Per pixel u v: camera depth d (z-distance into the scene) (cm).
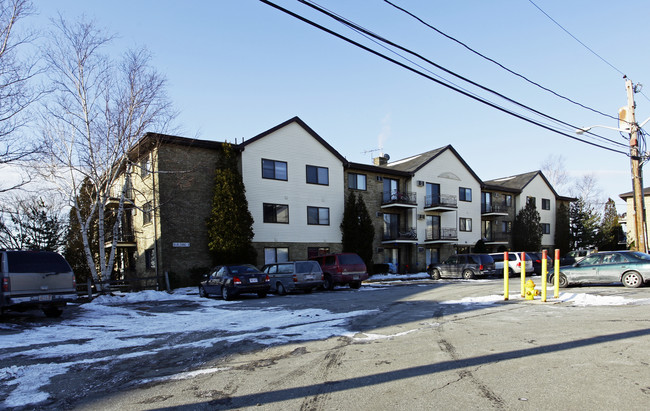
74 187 1884
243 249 2388
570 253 2944
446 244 3684
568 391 454
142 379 566
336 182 3003
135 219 2642
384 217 3331
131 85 1931
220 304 1488
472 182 3947
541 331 766
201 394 496
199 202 2406
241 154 2550
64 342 817
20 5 1438
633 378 486
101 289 1842
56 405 474
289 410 434
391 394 469
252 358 661
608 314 916
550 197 4844
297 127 2838
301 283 1838
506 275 1262
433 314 1041
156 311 1316
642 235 1906
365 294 1689
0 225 2648
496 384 486
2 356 706
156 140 2094
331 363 610
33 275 1120
